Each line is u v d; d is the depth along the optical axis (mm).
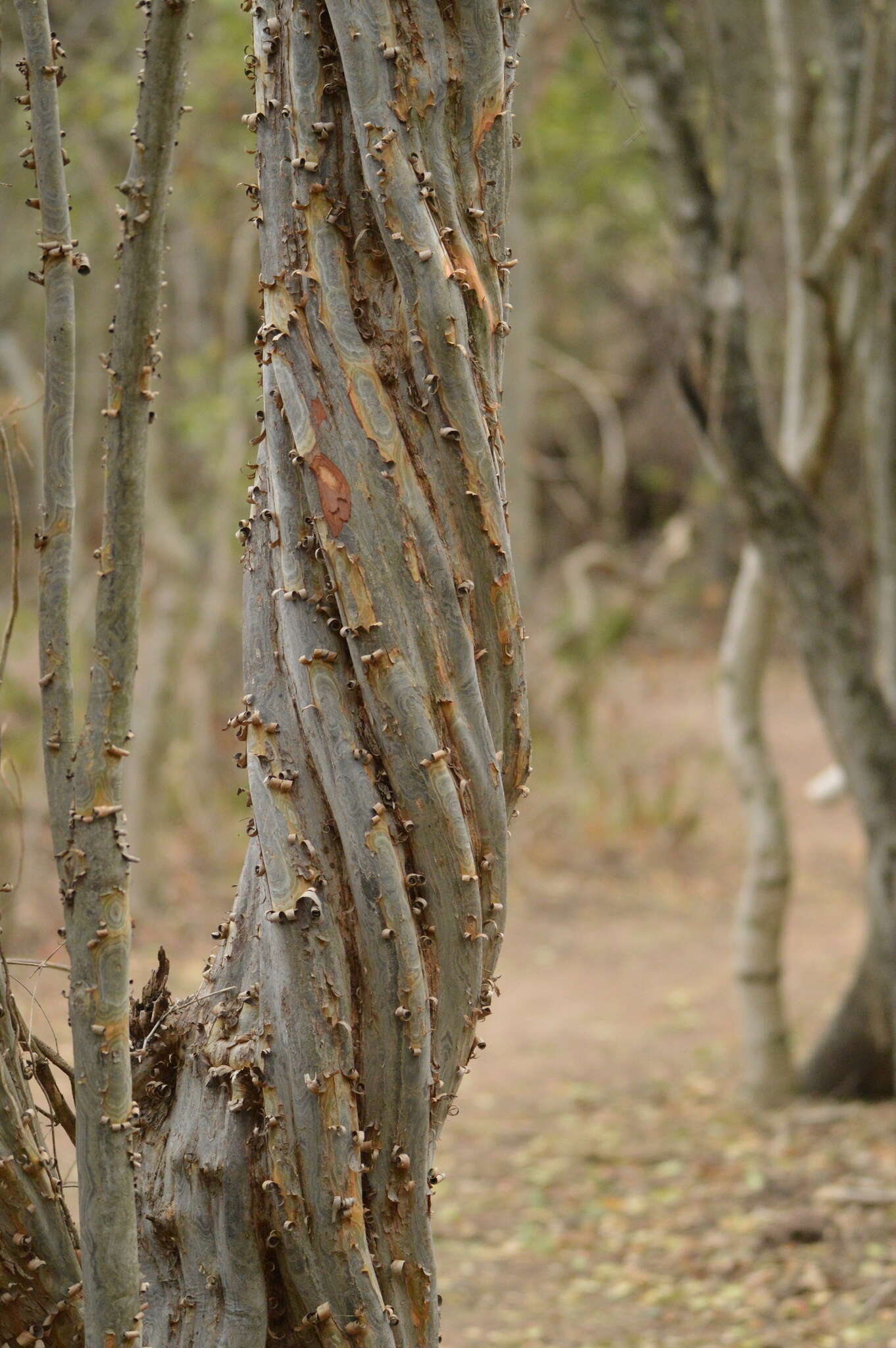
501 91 2125
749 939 7367
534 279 10805
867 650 6043
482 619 2156
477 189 2137
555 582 20281
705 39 5688
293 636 2113
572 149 10938
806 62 6395
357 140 2070
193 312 12812
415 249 2035
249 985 2127
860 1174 6062
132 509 1894
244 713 2166
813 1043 8352
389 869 2037
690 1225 5688
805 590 5598
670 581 22562
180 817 12633
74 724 2010
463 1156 6754
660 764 15383
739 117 5727
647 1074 8039
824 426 6219
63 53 1986
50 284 1959
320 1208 2018
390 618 2055
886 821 5613
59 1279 2094
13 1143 2070
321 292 2082
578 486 25094
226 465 12078
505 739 2240
